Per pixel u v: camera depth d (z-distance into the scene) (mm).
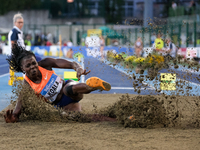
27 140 5840
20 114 7738
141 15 80188
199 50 26438
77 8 82938
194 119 7676
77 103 8156
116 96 12727
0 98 12188
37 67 7625
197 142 5645
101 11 82625
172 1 69312
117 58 8406
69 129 6758
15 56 7676
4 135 6266
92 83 6816
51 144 5551
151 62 7840
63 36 67938
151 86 14508
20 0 83125
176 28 31422
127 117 7004
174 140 5793
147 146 5379
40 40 58906
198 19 40969
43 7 84125
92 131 6559
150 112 6934
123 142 5656
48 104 7953
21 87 8172
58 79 7945
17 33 14711
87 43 9719
